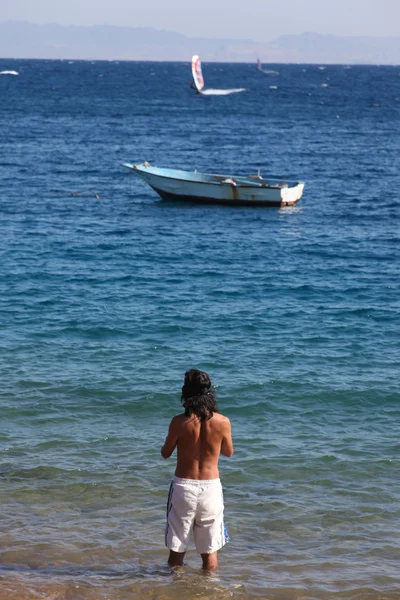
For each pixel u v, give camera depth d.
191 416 7.18
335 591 7.67
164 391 13.61
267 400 13.36
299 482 10.26
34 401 12.98
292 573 8.02
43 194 40.34
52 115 94.50
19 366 14.77
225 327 17.94
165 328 17.70
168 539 7.38
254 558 8.32
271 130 82.62
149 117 95.44
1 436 11.51
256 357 15.76
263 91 168.75
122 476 10.27
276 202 37.69
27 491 9.74
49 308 19.16
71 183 44.59
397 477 10.47
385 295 21.47
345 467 10.73
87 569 7.94
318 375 14.67
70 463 10.65
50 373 14.41
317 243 29.39
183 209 37.03
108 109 106.44
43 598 7.25
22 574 7.77
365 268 25.08
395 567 8.21
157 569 7.95
